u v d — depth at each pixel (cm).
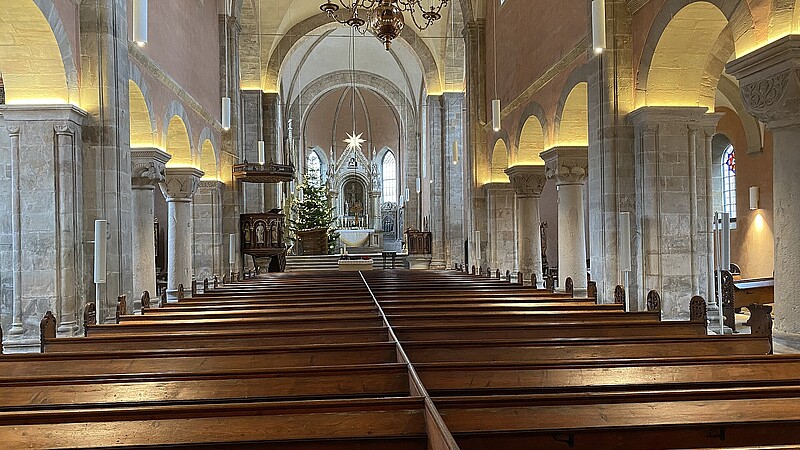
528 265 1841
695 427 411
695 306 811
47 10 938
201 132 1814
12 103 1021
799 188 725
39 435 388
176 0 1533
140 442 389
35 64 1003
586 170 1483
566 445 399
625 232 1067
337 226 4369
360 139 4538
